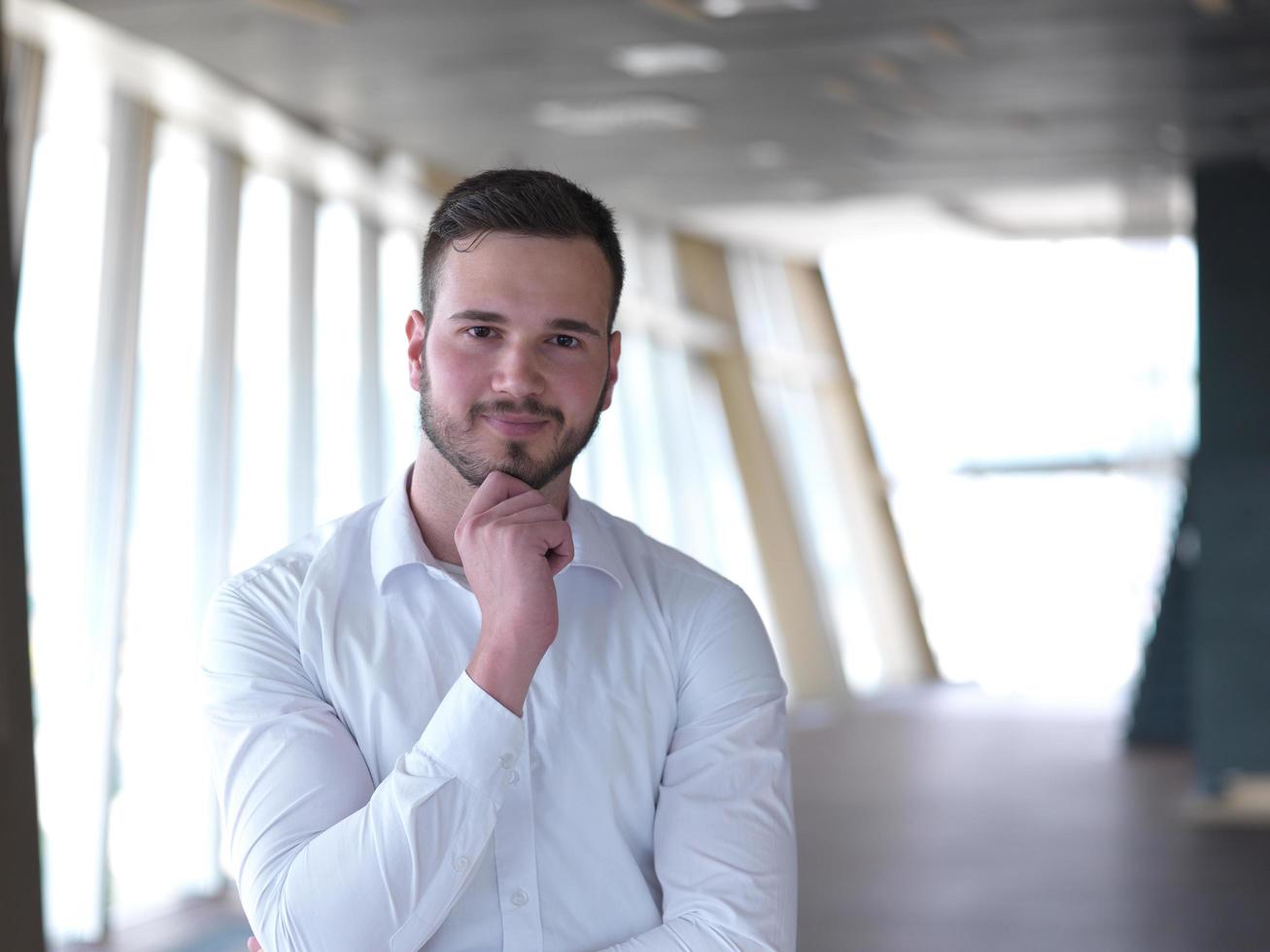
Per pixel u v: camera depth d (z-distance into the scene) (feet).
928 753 40.32
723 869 5.16
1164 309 40.81
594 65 26.89
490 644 4.78
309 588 5.24
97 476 23.02
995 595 64.03
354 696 5.13
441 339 4.95
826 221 46.83
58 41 23.43
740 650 5.44
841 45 25.71
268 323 29.25
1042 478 63.72
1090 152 35.24
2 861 11.13
